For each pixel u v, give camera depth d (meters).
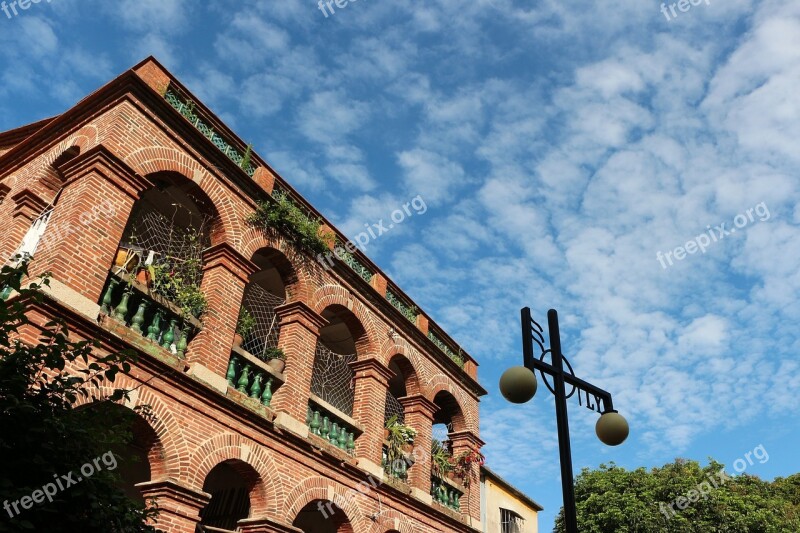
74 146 11.54
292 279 14.15
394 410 18.52
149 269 10.80
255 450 11.46
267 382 12.70
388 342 16.66
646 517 26.84
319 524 15.59
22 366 5.68
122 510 6.08
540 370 7.80
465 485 18.45
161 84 12.21
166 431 9.91
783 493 36.34
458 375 19.84
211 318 11.55
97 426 6.13
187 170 12.00
